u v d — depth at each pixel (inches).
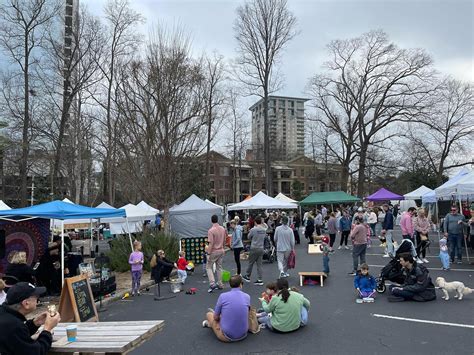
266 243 621.6
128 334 166.1
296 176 3218.5
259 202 890.1
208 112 668.7
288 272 511.2
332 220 719.7
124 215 426.9
